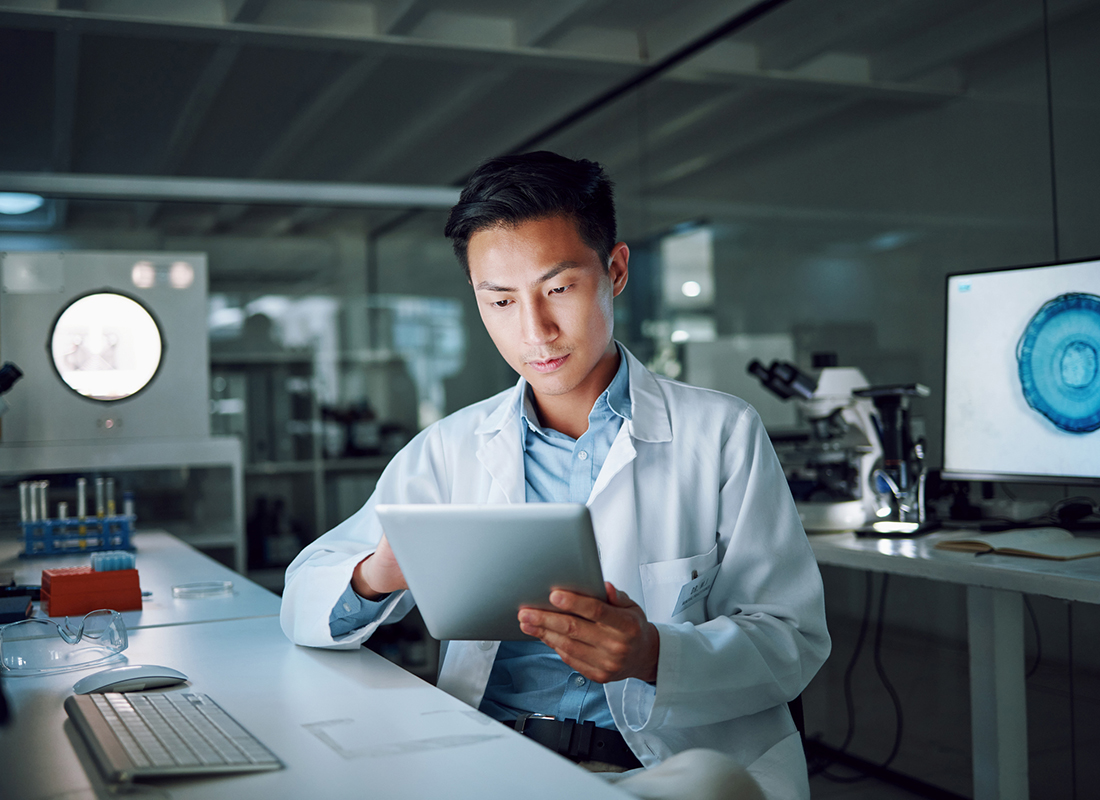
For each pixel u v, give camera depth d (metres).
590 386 1.23
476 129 4.47
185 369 3.12
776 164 3.23
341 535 1.32
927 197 2.61
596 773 1.03
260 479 4.61
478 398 7.08
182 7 2.98
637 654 0.90
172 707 0.90
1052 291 1.84
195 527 3.44
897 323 2.73
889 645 2.73
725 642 0.99
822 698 2.96
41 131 4.18
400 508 0.89
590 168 1.09
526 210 1.04
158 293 3.09
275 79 3.69
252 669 1.09
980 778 1.74
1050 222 2.23
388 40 3.20
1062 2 2.19
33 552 2.27
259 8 2.92
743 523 1.15
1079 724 2.11
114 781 0.69
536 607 0.92
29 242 5.79
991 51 2.40
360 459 4.82
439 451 1.33
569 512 0.83
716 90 3.47
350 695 0.96
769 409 3.32
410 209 3.86
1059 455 1.82
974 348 1.98
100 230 6.01
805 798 1.06
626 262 1.18
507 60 3.45
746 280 3.43
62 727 0.88
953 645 2.51
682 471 1.19
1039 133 2.26
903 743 2.65
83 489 2.42
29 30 3.17
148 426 3.07
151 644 1.26
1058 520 1.92
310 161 4.92
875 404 2.12
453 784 0.69
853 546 1.88
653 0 3.25
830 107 2.98
